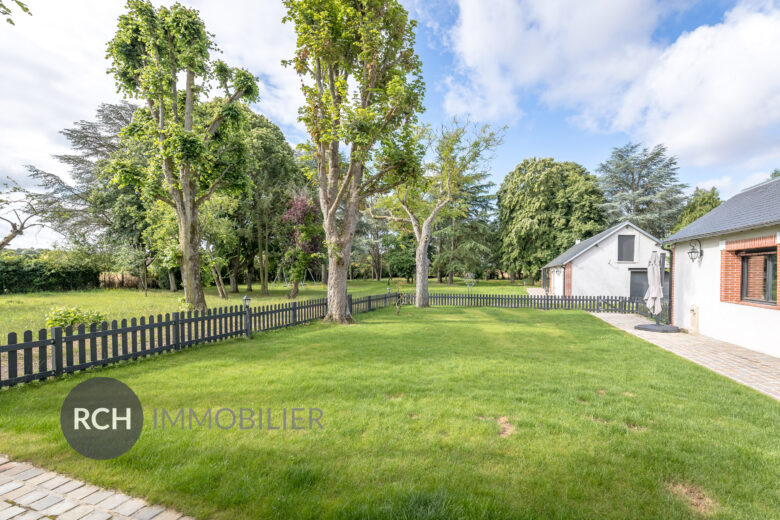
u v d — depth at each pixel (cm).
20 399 469
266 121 2752
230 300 2142
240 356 745
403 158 1239
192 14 1342
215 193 2064
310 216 2367
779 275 810
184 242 1410
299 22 1166
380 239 5369
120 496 256
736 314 963
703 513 254
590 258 2397
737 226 884
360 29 1116
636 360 750
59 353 578
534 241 3922
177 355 754
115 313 1320
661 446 353
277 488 265
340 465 303
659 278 1270
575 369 662
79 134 2928
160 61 1333
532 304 1975
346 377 584
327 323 1270
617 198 3803
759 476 304
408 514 235
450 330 1143
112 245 2747
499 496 262
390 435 366
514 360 732
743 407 475
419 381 568
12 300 1955
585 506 255
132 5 1255
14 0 554
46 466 296
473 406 456
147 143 2088
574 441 361
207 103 2425
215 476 282
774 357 816
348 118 1127
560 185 3922
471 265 4372
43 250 2712
